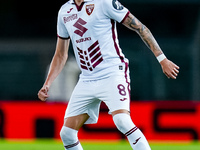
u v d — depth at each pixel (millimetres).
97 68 14055
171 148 24328
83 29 13969
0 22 48750
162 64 13844
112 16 13891
